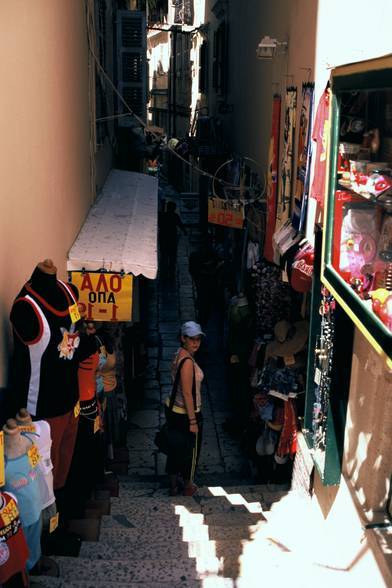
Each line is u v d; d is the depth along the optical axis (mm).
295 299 7379
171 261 15523
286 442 6457
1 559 2988
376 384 4168
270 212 8078
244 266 10680
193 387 6012
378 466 4152
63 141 5941
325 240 4289
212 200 10484
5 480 3234
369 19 4508
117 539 4867
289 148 7129
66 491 5004
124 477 7379
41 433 3619
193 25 22297
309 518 5488
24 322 3803
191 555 4617
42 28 4918
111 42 12164
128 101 13703
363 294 3557
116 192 9953
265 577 4133
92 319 6223
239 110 12602
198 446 6191
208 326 12711
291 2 7371
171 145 22250
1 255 3648
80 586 3703
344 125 4109
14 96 3951
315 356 5562
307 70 6445
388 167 3586
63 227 5941
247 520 5648
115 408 7176
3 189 3662
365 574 4055
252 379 7496
